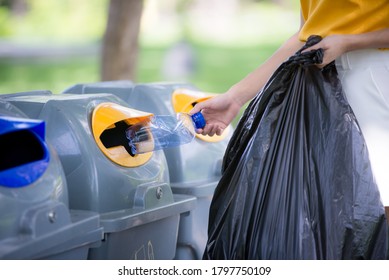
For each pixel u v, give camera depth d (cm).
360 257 279
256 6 2375
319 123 289
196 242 349
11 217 233
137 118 320
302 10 320
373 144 288
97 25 2097
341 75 294
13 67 1506
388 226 287
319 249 278
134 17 716
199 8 2356
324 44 283
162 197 305
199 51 1748
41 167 252
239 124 303
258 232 285
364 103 288
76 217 262
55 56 1677
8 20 2077
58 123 284
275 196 286
